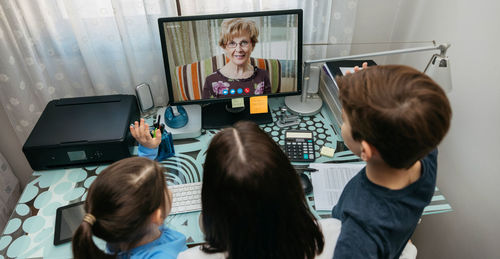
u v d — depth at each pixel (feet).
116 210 2.35
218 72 4.60
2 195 5.84
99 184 2.43
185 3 4.59
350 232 2.12
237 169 1.68
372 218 2.11
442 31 4.38
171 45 4.31
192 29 4.23
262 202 1.73
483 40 3.73
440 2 4.38
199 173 4.17
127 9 4.48
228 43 4.39
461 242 4.41
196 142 4.65
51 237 3.47
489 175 3.84
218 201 1.80
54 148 3.99
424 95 1.74
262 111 4.96
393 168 2.04
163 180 2.67
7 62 4.54
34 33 4.48
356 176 2.62
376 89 1.84
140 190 2.43
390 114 1.75
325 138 4.62
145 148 3.92
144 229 2.59
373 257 2.07
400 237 2.32
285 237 1.91
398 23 5.34
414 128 1.73
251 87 4.77
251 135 1.83
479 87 3.85
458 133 4.30
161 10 4.64
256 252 1.92
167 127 4.70
